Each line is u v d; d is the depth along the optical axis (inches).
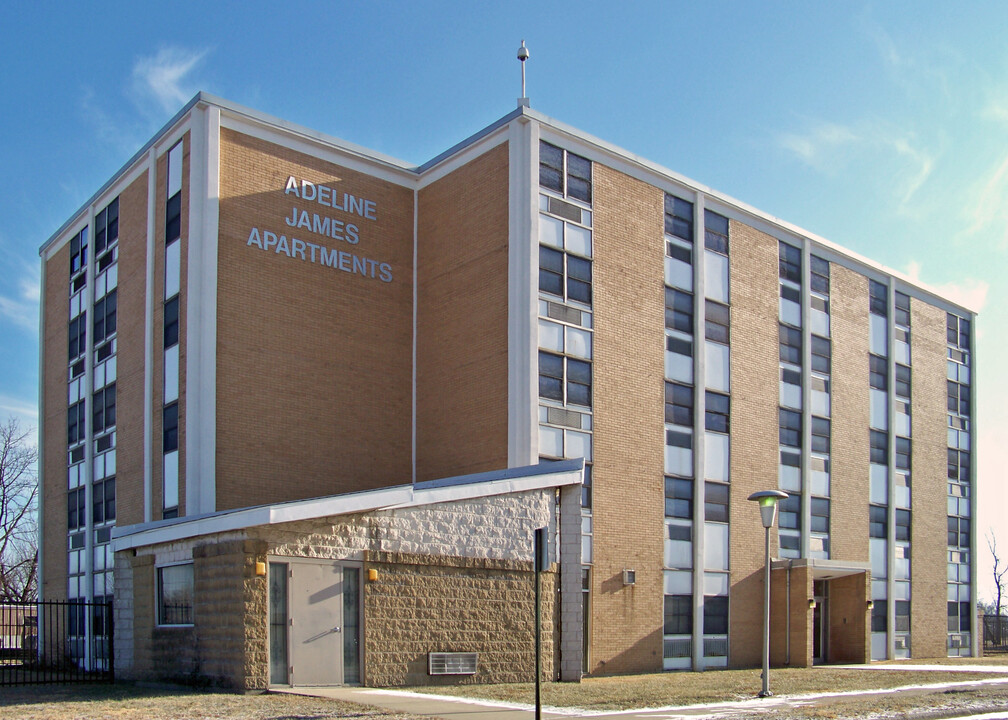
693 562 1135.0
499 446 1007.6
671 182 1195.9
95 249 1218.6
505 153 1064.2
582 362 1058.7
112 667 791.7
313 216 1076.5
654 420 1121.4
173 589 708.0
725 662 1149.7
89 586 1143.6
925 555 1515.7
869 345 1465.3
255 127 1048.2
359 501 687.7
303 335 1044.5
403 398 1115.3
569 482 837.2
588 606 1018.7
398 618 703.1
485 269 1064.2
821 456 1348.4
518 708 593.0
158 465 1001.5
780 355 1306.6
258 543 636.1
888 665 1239.5
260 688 621.0
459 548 751.1
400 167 1157.7
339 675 667.4
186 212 1008.9
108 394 1149.1
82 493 1192.8
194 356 963.3
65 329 1288.1
